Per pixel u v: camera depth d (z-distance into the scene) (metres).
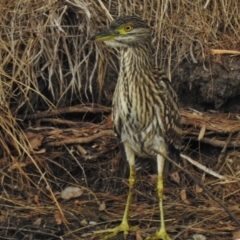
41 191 11.11
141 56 9.87
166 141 10.16
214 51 12.65
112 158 11.62
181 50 12.70
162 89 10.04
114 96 10.11
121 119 10.05
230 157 11.67
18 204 10.84
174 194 11.15
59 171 11.48
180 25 12.93
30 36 12.47
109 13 12.72
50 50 12.45
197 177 11.40
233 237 10.02
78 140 11.69
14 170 11.33
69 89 12.56
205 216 10.55
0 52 12.32
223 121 12.16
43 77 12.41
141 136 10.08
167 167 10.48
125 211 10.27
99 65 12.54
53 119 12.24
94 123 12.45
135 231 10.17
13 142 11.60
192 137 11.83
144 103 9.90
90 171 11.53
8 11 12.73
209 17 13.06
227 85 12.43
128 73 9.85
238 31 13.04
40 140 11.70
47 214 10.62
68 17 12.76
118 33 9.84
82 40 12.60
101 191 11.28
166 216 10.60
